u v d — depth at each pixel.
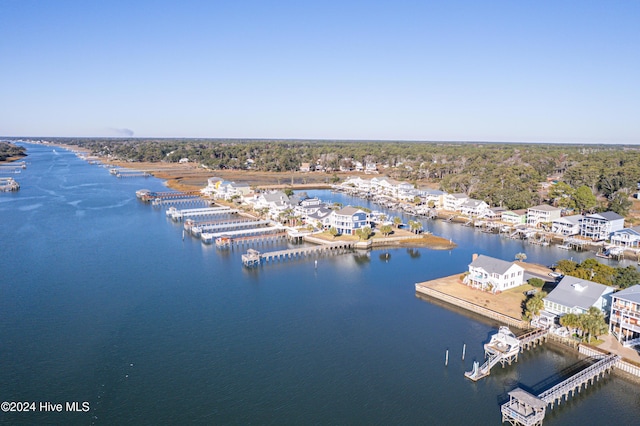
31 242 123.19
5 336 68.00
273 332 70.31
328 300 83.81
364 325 73.06
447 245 125.25
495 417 50.56
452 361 61.97
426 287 88.19
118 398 53.38
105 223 150.88
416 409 51.84
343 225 135.25
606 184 178.62
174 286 90.50
